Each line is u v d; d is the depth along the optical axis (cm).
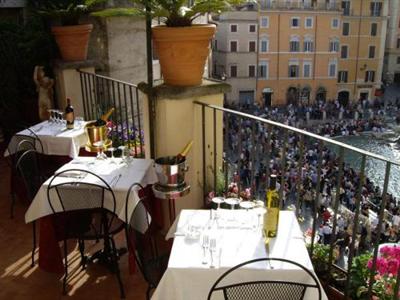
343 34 4406
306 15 4144
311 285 206
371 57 4528
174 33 345
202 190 404
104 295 315
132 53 779
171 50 354
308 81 4331
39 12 654
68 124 509
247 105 4188
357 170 1900
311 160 1797
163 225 400
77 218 338
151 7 356
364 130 3659
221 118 397
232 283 221
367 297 264
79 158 395
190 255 233
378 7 4394
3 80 726
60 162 501
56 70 668
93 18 725
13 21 759
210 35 355
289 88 4306
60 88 668
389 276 265
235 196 378
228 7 349
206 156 397
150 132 384
